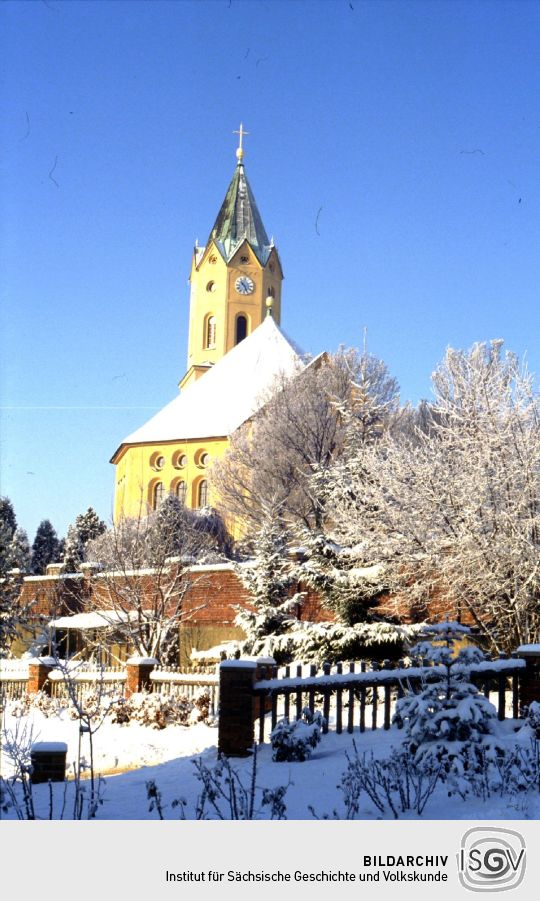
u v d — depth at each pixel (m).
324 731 11.94
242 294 85.00
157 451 65.81
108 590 26.55
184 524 35.75
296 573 18.41
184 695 17.39
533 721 10.63
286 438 43.09
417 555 18.31
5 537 26.81
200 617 26.00
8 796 9.42
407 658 14.06
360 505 19.80
